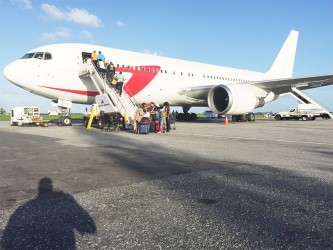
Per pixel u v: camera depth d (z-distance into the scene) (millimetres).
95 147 8945
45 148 8766
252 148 8703
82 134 13359
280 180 4867
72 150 8344
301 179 4926
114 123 15234
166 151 8125
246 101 19625
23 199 3924
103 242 2674
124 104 15695
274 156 7277
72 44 18297
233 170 5668
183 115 29516
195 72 23344
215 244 2629
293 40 34594
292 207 3570
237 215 3320
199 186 4531
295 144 9648
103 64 17000
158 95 20938
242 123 23984
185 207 3588
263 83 20922
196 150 8305
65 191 4297
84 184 4684
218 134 13352
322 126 19656
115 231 2908
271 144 9648
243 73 28781
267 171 5566
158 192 4227
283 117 39094
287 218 3225
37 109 22875
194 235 2811
